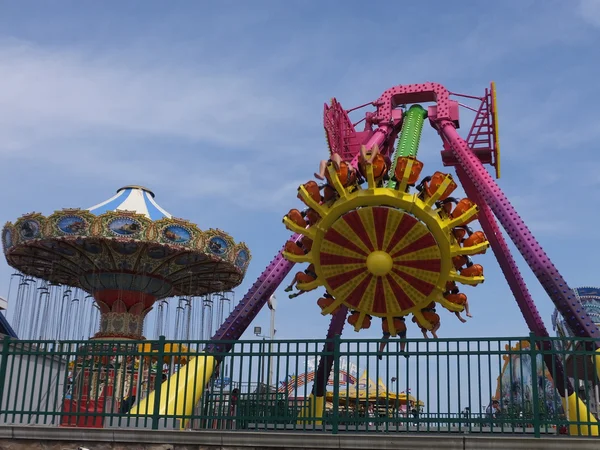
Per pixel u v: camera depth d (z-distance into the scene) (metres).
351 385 38.72
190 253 32.56
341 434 13.12
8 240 32.78
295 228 21.31
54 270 35.78
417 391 13.66
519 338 13.66
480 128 28.83
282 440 13.31
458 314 21.42
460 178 28.55
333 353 14.27
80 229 30.31
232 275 37.12
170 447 13.88
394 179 21.41
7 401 15.47
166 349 19.98
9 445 14.59
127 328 32.84
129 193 35.81
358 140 29.20
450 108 28.28
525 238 23.02
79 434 14.35
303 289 22.22
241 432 13.62
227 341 15.18
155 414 14.70
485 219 28.06
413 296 21.34
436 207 20.42
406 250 20.72
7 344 16.16
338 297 22.09
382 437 12.83
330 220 20.91
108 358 15.62
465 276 20.75
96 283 33.31
